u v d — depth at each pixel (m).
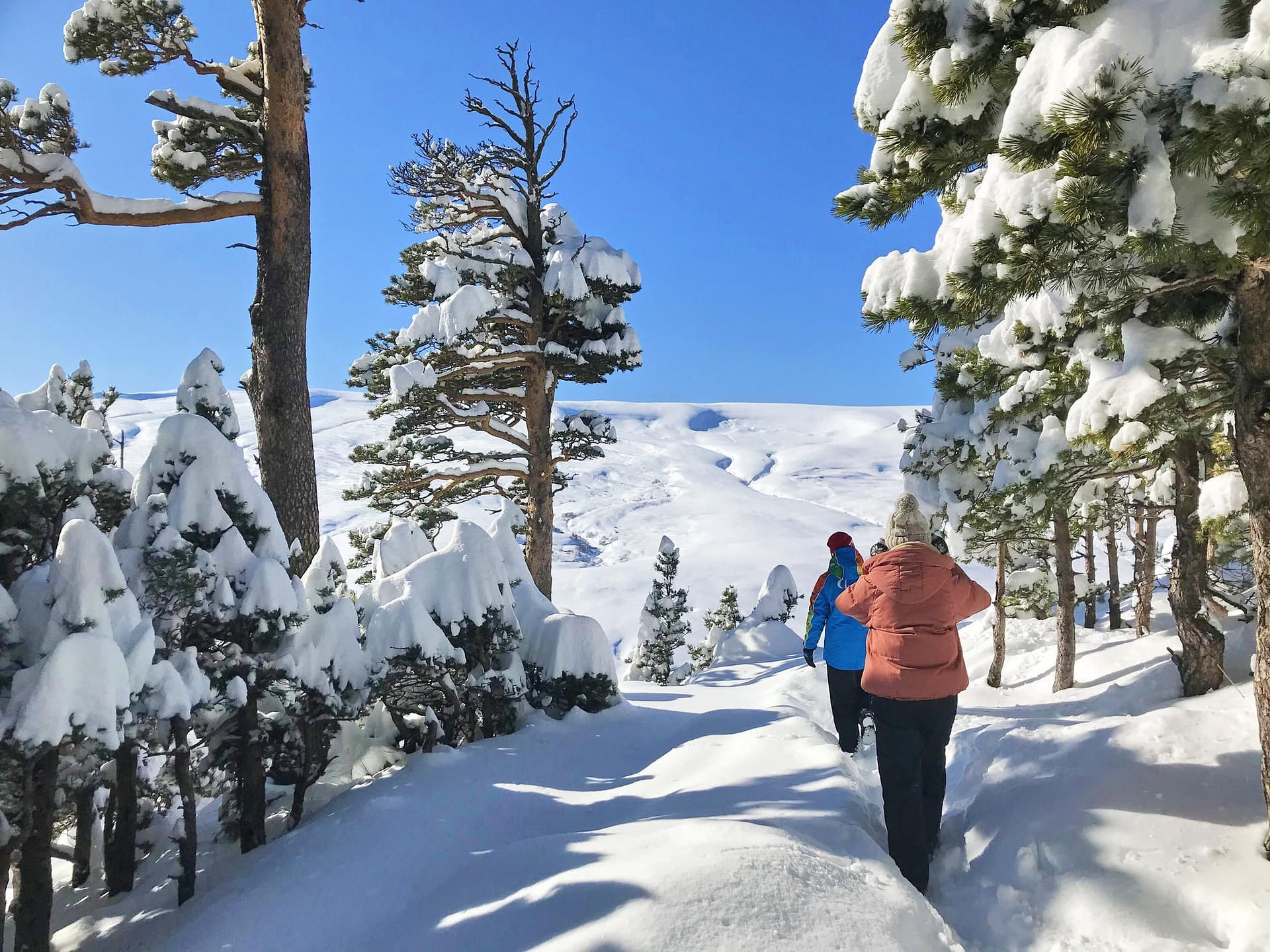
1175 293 3.99
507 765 5.92
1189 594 6.91
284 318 9.57
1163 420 3.51
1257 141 2.38
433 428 17.59
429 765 5.73
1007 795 4.14
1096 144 2.52
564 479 18.39
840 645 5.56
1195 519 6.83
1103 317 4.02
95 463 5.20
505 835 4.40
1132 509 12.54
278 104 9.60
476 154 16.67
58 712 3.56
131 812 5.55
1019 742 4.74
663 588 22.44
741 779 4.71
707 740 5.98
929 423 13.58
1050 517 9.59
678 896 2.83
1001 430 10.85
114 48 9.50
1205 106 2.45
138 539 5.00
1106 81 2.48
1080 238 2.89
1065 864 3.34
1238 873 2.98
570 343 18.88
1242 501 6.29
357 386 17.50
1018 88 2.78
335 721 5.72
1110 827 3.44
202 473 5.23
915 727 3.74
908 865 3.60
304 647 5.26
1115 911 2.99
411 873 3.90
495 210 17.50
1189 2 2.66
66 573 3.87
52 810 4.08
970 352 6.34
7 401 4.73
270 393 9.50
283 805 6.17
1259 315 3.13
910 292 3.47
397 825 4.46
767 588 18.20
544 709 7.84
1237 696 4.95
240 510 5.33
